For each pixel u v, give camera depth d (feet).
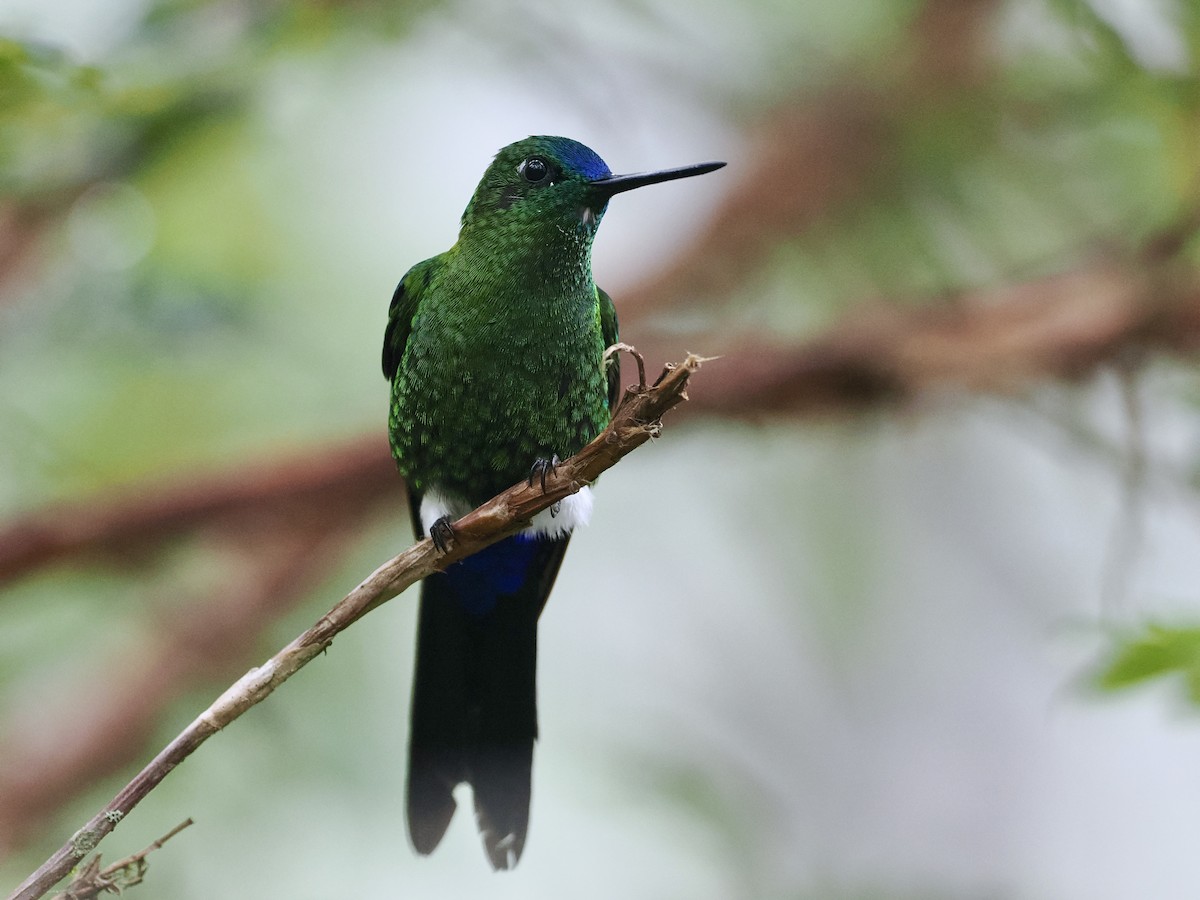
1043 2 32.40
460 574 24.36
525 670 24.62
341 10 30.99
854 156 38.78
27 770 34.88
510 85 37.40
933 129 37.86
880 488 51.13
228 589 37.47
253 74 31.30
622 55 36.14
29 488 35.12
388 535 41.86
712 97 37.96
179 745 15.49
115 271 34.53
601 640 47.70
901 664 52.65
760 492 50.06
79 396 36.68
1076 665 21.94
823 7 38.65
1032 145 37.19
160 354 35.42
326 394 39.09
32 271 34.19
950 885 47.44
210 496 31.71
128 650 37.52
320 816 35.40
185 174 33.35
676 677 48.37
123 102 27.04
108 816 15.03
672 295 39.75
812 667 51.08
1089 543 50.70
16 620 36.45
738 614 49.83
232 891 34.14
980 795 52.31
